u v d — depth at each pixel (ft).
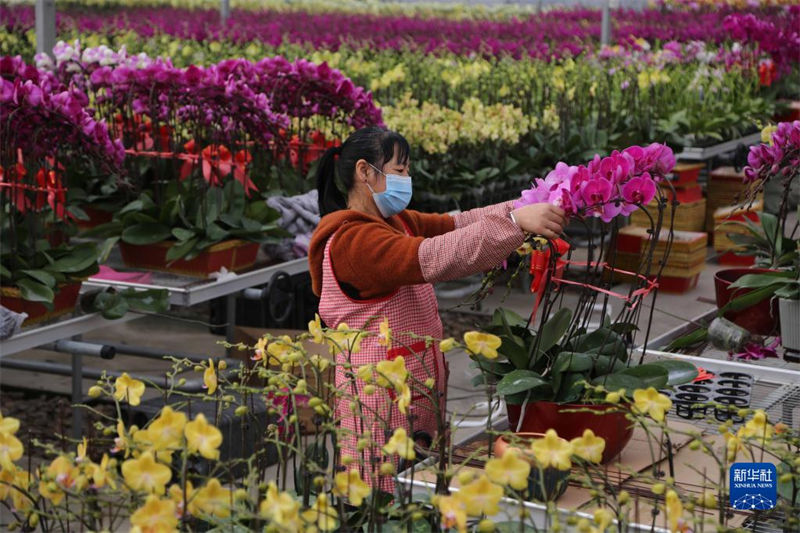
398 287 8.33
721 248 26.11
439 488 5.89
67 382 17.89
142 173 17.47
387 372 5.80
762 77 32.30
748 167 10.90
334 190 9.04
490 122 21.57
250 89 16.05
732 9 58.44
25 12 44.75
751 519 6.34
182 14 58.75
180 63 29.91
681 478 7.09
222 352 19.72
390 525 6.01
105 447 13.93
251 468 5.41
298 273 16.89
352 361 8.34
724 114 27.96
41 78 14.07
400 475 7.00
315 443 6.30
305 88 17.87
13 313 11.75
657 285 7.79
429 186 20.90
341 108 18.10
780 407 8.48
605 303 7.77
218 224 15.49
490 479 4.95
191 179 15.90
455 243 7.66
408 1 84.58
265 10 70.85
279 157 18.40
